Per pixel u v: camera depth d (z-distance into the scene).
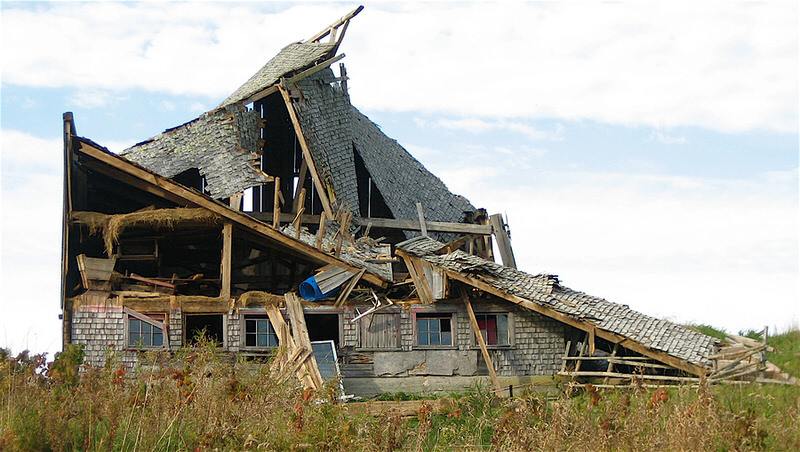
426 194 36.88
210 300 23.94
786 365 20.14
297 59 34.66
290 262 27.22
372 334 24.72
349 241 27.83
